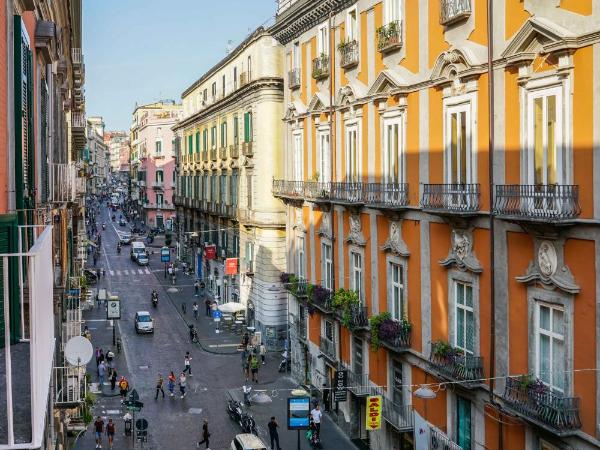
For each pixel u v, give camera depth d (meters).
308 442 25.33
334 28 25.98
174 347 40.38
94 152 168.12
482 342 16.47
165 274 65.69
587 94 12.69
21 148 9.48
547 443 14.18
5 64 8.73
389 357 21.86
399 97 20.31
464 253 17.11
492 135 15.55
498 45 15.31
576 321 13.19
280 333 39.44
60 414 17.92
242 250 45.06
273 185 35.03
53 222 15.84
